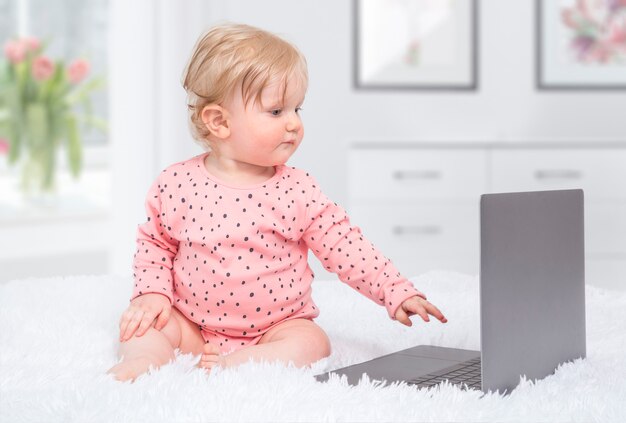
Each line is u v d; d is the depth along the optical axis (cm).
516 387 91
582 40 354
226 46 117
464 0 351
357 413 80
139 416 79
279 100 116
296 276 120
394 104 352
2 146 489
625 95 356
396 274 118
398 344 124
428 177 293
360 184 293
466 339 127
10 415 81
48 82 496
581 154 297
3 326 125
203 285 117
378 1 350
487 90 354
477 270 295
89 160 546
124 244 336
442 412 80
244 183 120
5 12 533
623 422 80
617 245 300
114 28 337
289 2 346
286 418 78
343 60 350
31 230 481
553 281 101
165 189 121
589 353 113
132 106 334
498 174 295
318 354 112
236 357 105
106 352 115
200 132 121
